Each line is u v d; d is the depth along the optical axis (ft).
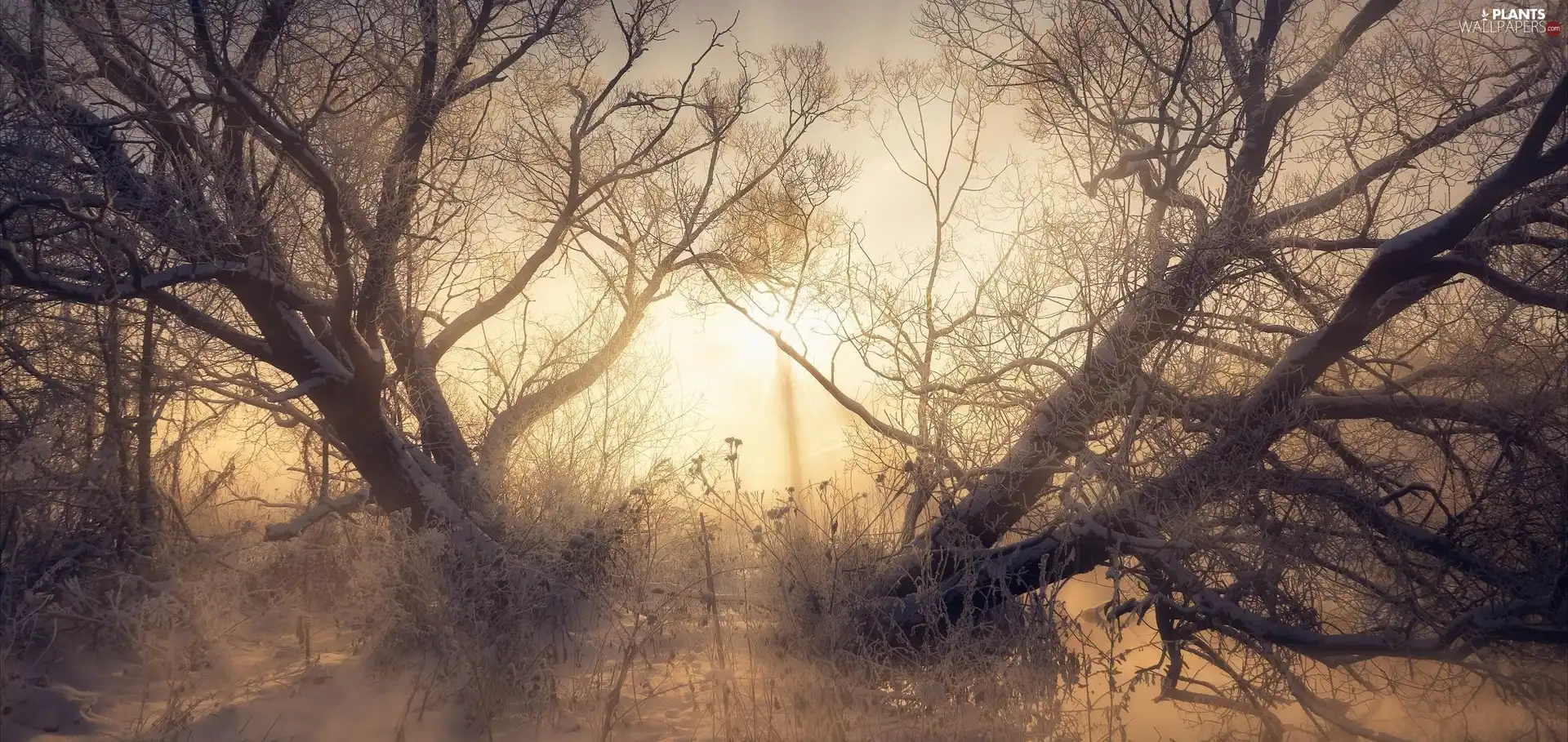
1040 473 18.31
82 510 20.35
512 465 25.00
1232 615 15.99
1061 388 18.16
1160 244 17.78
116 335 21.26
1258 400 17.07
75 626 18.99
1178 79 18.95
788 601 18.86
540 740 16.17
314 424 24.09
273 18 19.93
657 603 22.67
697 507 24.94
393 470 22.85
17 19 19.36
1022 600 17.56
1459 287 17.48
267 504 26.04
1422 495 17.65
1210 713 16.88
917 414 19.19
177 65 19.51
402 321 25.29
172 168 20.17
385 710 17.13
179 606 18.45
